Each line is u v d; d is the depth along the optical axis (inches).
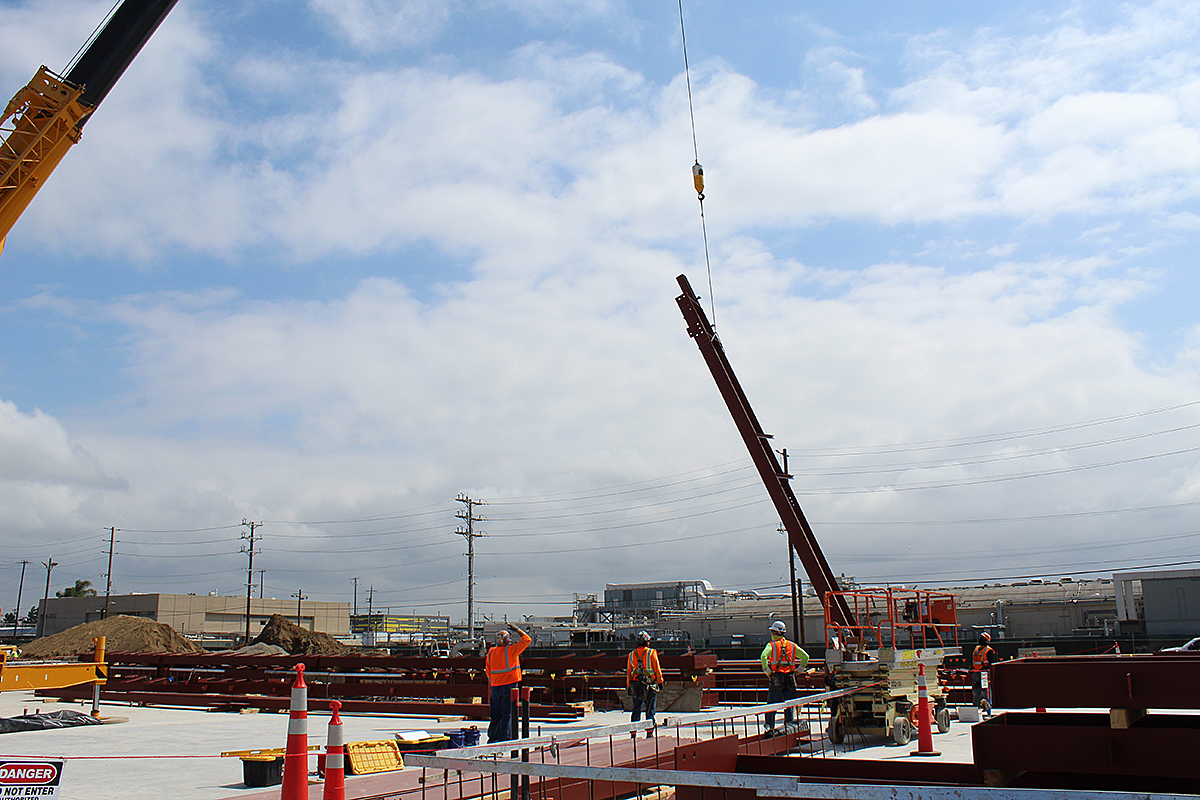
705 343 823.1
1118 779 239.1
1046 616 2731.3
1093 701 225.5
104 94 754.2
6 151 716.0
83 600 4261.8
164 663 1133.7
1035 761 229.3
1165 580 2311.8
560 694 929.5
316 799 359.6
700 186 858.8
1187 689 215.8
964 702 881.5
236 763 534.9
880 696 637.3
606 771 214.4
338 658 1024.2
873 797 179.0
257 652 2066.9
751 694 930.1
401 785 384.2
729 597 4151.1
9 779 456.4
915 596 771.4
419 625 6043.3
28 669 760.3
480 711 848.3
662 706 876.6
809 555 796.0
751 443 820.0
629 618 3708.2
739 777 196.9
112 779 474.6
